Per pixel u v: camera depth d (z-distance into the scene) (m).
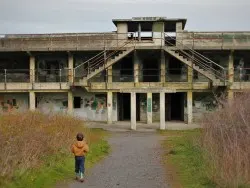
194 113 36.41
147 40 35.41
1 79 37.88
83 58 37.56
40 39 36.75
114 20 35.66
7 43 36.88
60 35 36.75
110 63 33.66
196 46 34.88
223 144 12.51
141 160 16.66
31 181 11.46
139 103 38.03
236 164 10.56
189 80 35.22
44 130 14.95
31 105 35.47
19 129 13.24
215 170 11.50
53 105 37.28
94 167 15.02
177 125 32.94
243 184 10.17
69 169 13.88
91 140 20.58
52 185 11.77
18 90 35.50
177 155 17.14
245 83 33.56
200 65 33.81
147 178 13.15
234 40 35.81
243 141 11.95
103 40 36.28
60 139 15.94
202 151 15.03
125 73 37.66
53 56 38.06
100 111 37.03
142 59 37.22
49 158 14.03
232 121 14.24
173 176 13.33
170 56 36.75
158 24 35.81
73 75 34.59
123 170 14.51
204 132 17.11
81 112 37.16
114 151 19.39
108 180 12.84
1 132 12.12
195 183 11.80
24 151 12.20
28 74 38.03
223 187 10.51
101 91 35.06
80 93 37.16
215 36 35.75
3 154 11.30
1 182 10.62
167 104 38.06
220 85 32.78
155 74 37.47
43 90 35.41
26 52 36.34
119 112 38.41
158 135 27.06
